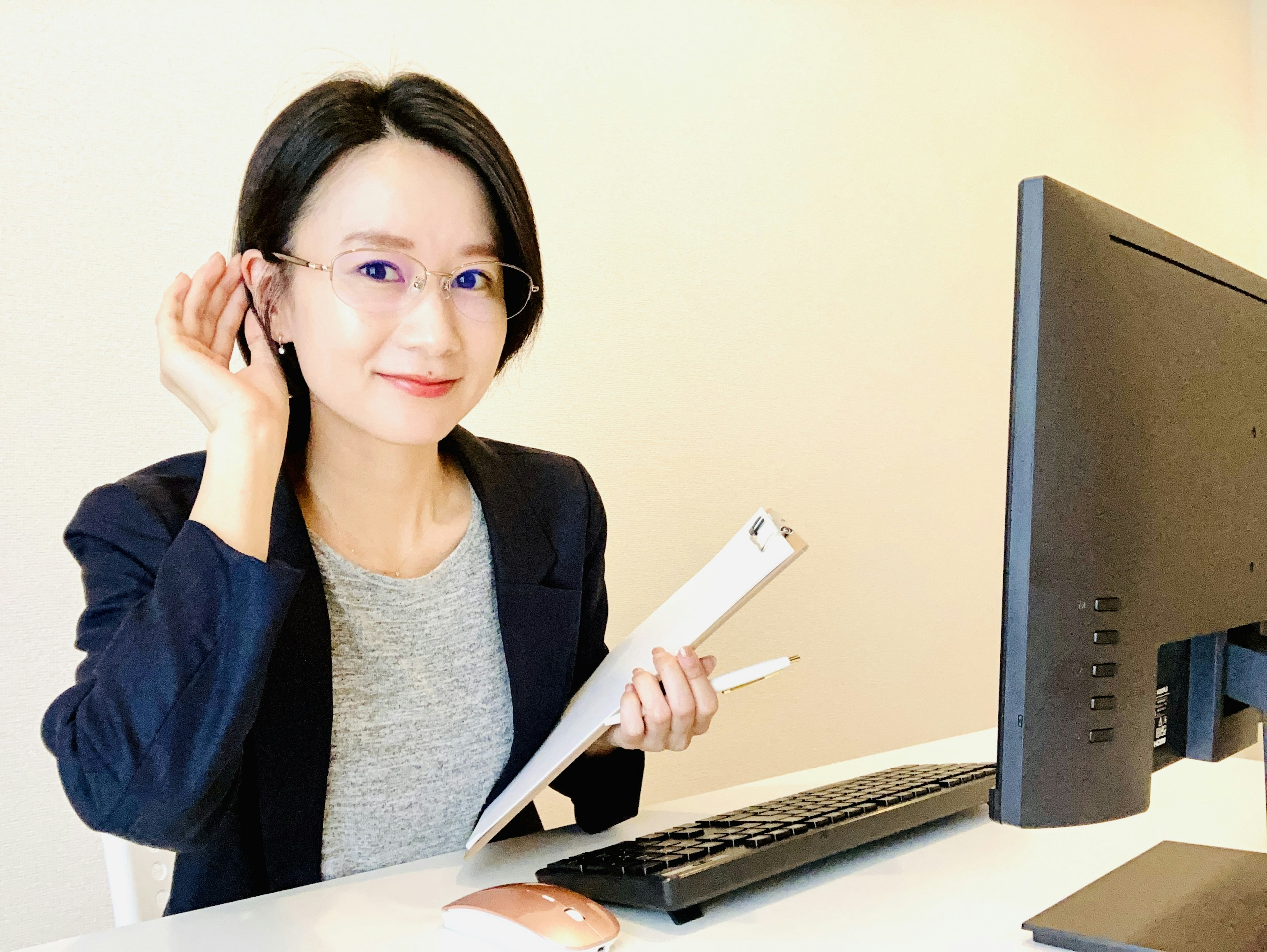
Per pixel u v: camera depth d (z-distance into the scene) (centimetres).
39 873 112
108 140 116
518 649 91
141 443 119
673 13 160
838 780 95
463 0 139
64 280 114
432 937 57
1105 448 52
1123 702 53
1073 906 56
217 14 122
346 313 77
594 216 152
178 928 60
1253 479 64
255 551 67
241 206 82
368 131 77
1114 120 231
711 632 66
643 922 57
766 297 173
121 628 64
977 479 207
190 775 62
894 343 192
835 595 183
